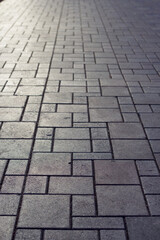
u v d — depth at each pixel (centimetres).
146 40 778
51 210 282
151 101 477
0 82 525
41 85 519
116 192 304
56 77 552
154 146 372
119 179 321
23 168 332
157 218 276
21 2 1235
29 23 907
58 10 1089
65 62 623
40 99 473
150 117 433
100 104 464
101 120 423
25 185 310
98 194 301
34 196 297
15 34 796
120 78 557
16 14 1018
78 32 830
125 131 400
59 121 417
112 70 591
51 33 813
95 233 261
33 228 264
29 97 478
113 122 419
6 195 297
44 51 681
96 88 515
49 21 934
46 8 1122
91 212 281
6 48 691
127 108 455
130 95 494
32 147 364
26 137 382
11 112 435
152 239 258
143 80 550
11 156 349
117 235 260
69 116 430
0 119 417
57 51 684
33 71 574
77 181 316
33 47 704
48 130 397
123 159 349
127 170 333
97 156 353
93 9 1115
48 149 362
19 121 414
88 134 391
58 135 388
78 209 284
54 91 500
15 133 388
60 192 302
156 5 1199
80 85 524
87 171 330
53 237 257
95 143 375
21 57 641
